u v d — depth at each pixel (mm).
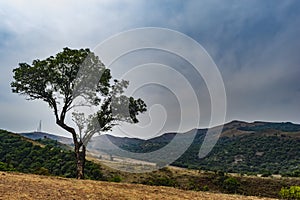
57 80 17375
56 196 8430
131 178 23156
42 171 18703
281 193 16766
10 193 8164
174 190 11766
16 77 17828
